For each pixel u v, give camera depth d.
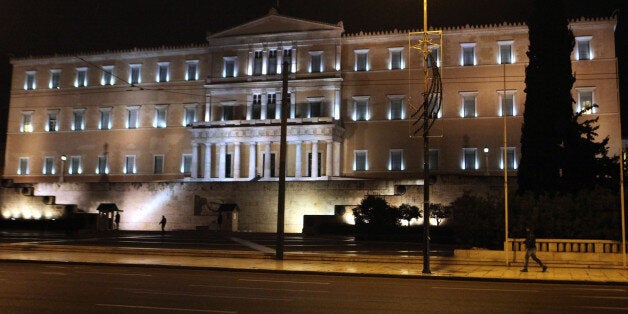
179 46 85.19
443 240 49.22
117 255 36.81
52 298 18.38
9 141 91.12
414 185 60.19
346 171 77.62
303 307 17.02
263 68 80.56
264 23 81.50
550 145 40.75
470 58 75.69
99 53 88.38
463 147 74.31
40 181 89.00
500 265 31.66
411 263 32.69
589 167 40.69
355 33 79.00
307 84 78.75
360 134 77.75
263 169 76.94
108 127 87.25
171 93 85.06
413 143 76.00
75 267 30.27
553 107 41.00
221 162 77.44
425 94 29.38
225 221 66.56
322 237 55.72
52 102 90.12
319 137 74.19
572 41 42.19
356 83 78.50
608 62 71.25
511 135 73.19
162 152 84.25
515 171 72.44
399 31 77.62
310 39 79.50
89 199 73.44
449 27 76.06
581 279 26.09
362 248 43.41
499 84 74.19
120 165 85.88
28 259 33.03
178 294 19.59
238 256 35.94
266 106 79.88
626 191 36.88
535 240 29.67
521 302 18.72
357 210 55.50
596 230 32.41
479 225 34.28
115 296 18.94
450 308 17.12
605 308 17.73
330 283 23.94
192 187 70.12
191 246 43.66
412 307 17.20
